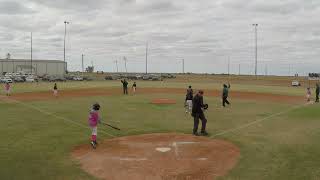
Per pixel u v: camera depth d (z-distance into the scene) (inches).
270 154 502.0
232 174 416.2
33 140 594.2
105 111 1007.6
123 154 507.5
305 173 416.8
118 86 2432.3
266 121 823.7
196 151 524.4
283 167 440.1
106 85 2600.9
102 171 430.0
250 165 450.3
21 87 2281.0
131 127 730.8
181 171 429.1
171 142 585.6
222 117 892.0
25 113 957.8
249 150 526.9
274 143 571.8
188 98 964.6
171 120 832.9
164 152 518.9
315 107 1145.4
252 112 1000.9
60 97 1509.6
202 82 3410.4
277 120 841.5
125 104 1208.8
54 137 621.0
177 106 1145.4
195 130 653.9
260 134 653.9
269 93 1820.9
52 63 5182.1
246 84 3083.2
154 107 1115.3
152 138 619.2
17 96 1557.6
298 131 682.2
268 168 436.8
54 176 410.3
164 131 689.6
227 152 517.0
